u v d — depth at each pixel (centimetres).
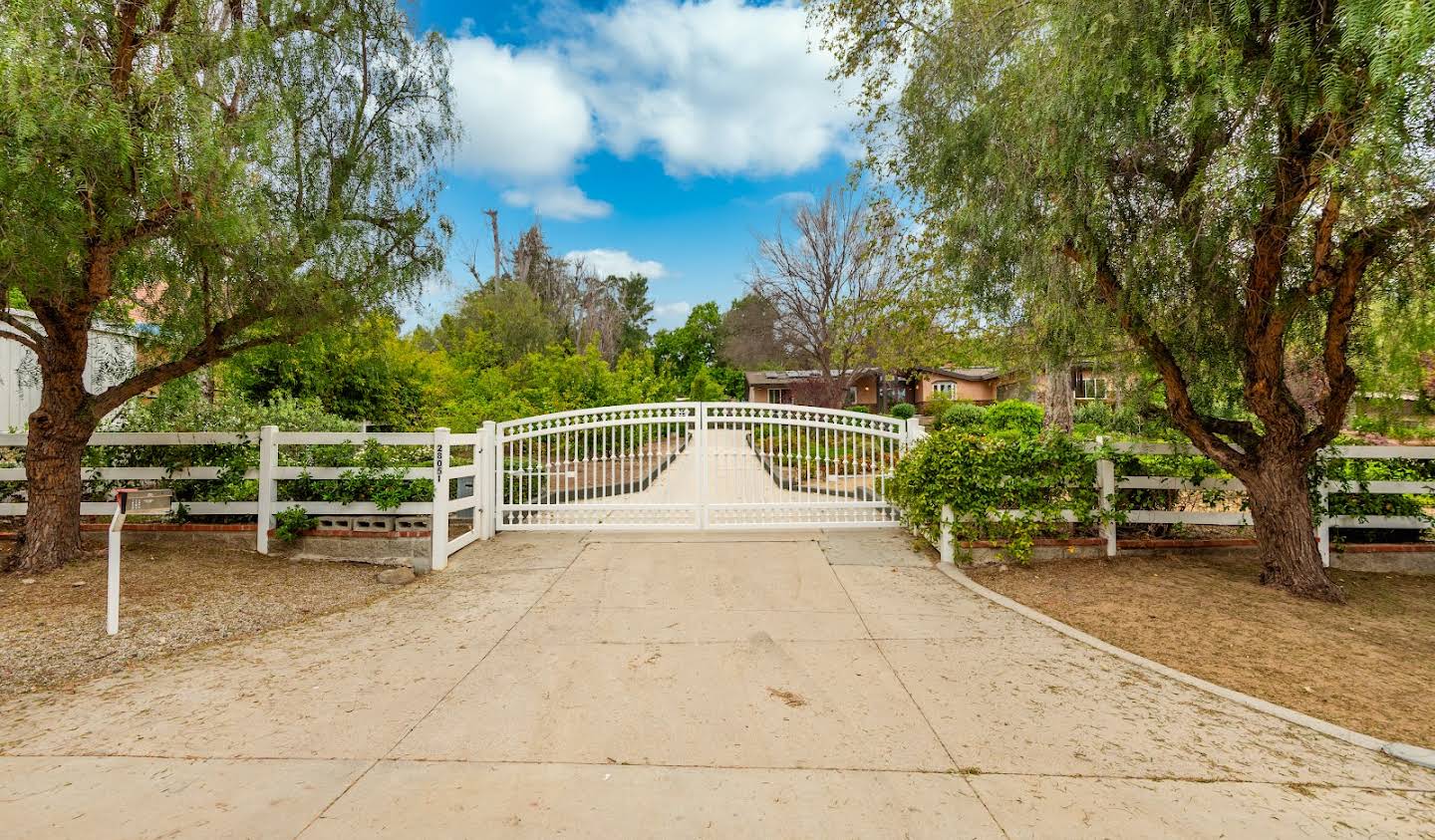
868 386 3884
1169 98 507
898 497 773
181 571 647
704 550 740
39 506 636
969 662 439
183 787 287
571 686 399
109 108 462
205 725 347
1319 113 443
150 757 313
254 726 346
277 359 785
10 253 462
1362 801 287
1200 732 346
